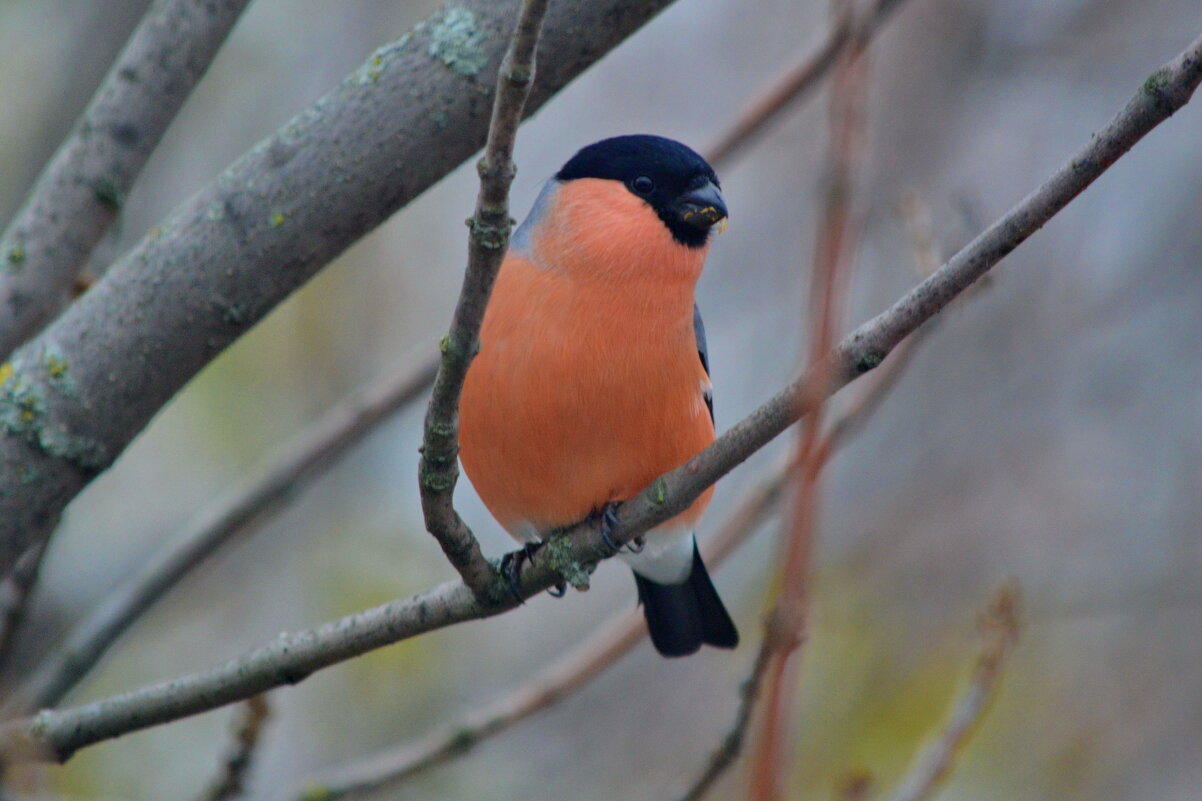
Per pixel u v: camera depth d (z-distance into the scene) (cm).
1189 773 1206
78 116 1153
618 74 1431
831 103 446
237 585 1236
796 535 406
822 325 412
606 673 1296
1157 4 1407
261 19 1288
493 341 702
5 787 651
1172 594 1293
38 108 1174
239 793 702
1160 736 1234
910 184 1328
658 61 1434
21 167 1144
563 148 1403
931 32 1425
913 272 1302
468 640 1246
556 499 730
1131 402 1402
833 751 1096
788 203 1391
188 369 596
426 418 531
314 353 1279
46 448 585
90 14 1176
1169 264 1403
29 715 752
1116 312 1405
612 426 702
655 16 584
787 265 1377
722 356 1361
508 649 1284
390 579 1206
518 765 1227
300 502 1262
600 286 700
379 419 859
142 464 1227
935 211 1334
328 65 1284
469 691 1215
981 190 1363
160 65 666
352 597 1190
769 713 402
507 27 578
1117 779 1207
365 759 1125
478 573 585
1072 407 1405
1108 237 1423
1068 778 1194
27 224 666
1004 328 1420
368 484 1288
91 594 1159
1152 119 455
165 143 1222
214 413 1227
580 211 716
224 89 1260
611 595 1348
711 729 1251
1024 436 1393
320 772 1118
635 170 728
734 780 1151
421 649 1173
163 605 1217
